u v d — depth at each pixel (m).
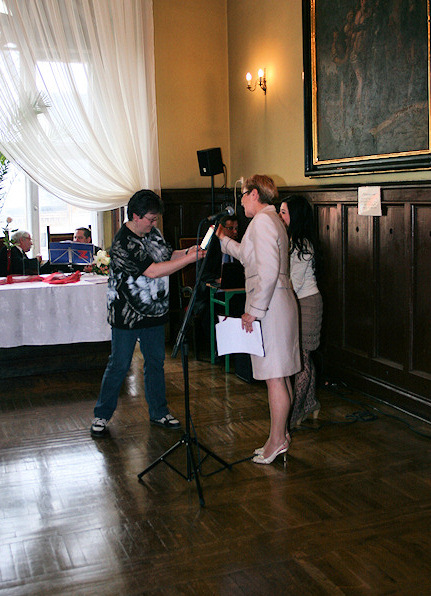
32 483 3.56
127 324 4.07
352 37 4.83
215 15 7.17
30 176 6.52
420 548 2.81
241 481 3.53
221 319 3.54
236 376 5.63
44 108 6.43
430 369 4.28
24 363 5.75
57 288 5.52
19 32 6.27
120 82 6.73
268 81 6.30
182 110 7.19
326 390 5.10
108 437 4.24
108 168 6.81
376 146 4.67
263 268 3.30
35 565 2.75
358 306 4.98
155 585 2.59
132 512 3.21
